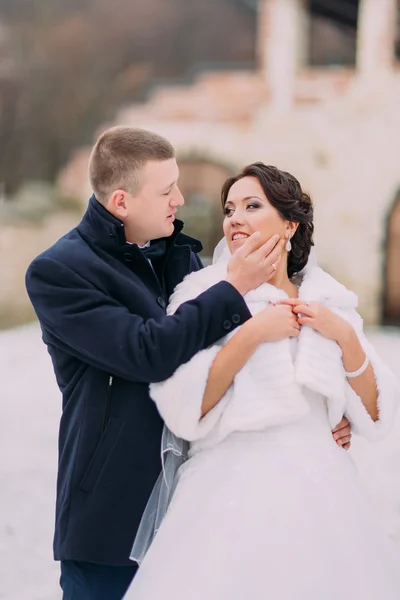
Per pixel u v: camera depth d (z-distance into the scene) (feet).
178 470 6.24
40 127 58.95
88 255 6.23
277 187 6.42
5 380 25.55
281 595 5.41
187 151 39.47
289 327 6.01
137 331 5.79
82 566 6.14
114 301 6.06
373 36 37.06
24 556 11.17
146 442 6.12
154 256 6.69
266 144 38.68
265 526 5.62
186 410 5.77
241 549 5.55
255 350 6.00
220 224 39.24
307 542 5.59
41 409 21.25
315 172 38.01
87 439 6.11
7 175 58.49
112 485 6.04
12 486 14.49
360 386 6.30
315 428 6.16
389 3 36.78
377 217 37.24
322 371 6.00
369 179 37.32
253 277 6.15
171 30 62.69
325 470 5.97
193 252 7.14
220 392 5.90
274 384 5.90
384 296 37.76
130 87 60.39
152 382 5.90
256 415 5.85
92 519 6.01
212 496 5.82
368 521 5.98
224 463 5.95
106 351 5.85
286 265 6.73
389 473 14.76
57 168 58.65
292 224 6.63
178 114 39.68
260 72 38.78
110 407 6.15
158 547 5.77
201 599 5.43
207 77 39.40
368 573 5.68
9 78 59.11
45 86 59.36
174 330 5.74
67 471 6.23
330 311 6.23
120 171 6.29
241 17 63.77
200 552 5.60
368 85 37.22
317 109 37.93
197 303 5.90
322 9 46.65
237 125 38.93
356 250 37.47
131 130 6.43
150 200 6.33
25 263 41.81
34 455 16.65
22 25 60.03
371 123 37.27
